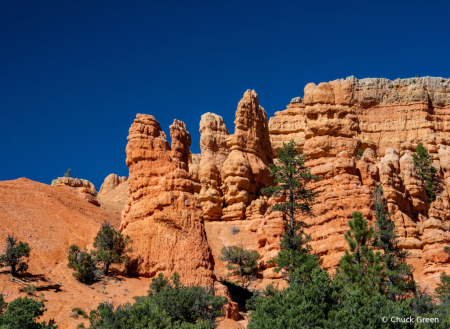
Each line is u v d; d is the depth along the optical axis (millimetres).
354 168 58938
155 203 46312
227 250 57969
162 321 31969
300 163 53094
